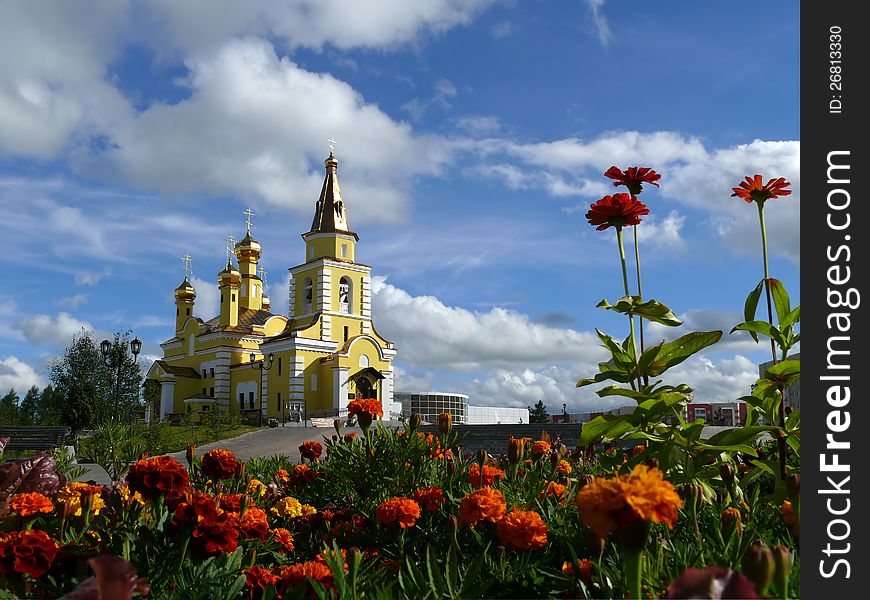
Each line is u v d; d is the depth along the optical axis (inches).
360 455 170.4
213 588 99.6
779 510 114.7
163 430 604.4
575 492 146.1
